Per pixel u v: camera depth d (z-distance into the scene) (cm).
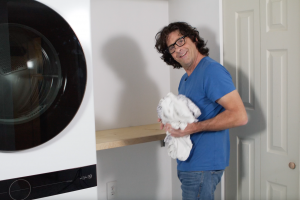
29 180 108
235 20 161
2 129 102
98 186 193
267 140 150
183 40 136
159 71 214
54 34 108
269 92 147
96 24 184
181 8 197
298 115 135
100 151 192
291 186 140
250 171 160
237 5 158
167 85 219
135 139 163
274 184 148
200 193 134
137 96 205
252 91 156
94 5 182
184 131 127
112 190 198
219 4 163
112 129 195
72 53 112
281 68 141
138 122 208
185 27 139
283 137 142
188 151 131
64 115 112
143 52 205
